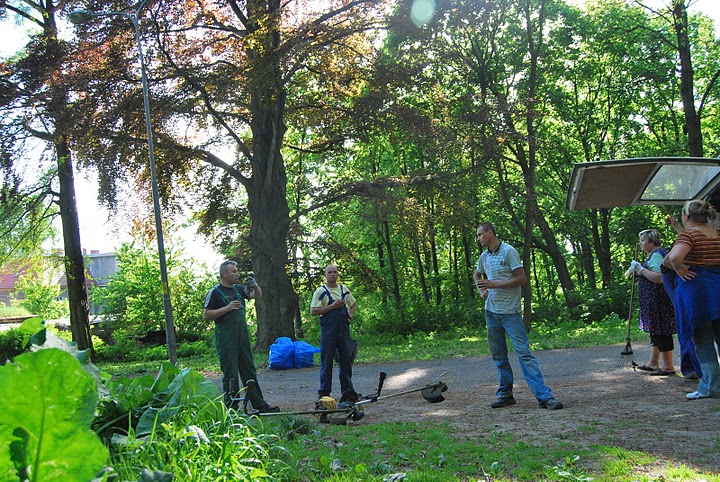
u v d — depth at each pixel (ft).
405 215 80.18
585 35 99.71
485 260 26.58
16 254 95.61
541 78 102.78
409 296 130.21
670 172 29.12
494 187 101.86
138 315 116.67
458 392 33.22
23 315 182.39
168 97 72.95
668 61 104.58
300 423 22.86
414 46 81.82
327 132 80.43
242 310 26.81
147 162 78.02
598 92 117.70
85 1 72.49
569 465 15.14
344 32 75.56
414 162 122.11
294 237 83.46
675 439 17.22
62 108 71.41
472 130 79.15
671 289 26.76
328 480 15.02
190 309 118.62
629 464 14.99
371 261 138.82
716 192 29.17
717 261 22.53
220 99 72.18
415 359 58.90
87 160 73.67
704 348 23.17
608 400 25.02
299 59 71.20
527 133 86.79
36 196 89.66
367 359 62.69
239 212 86.17
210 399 15.74
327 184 84.89
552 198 112.98
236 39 76.18
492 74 96.58
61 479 6.88
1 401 6.63
